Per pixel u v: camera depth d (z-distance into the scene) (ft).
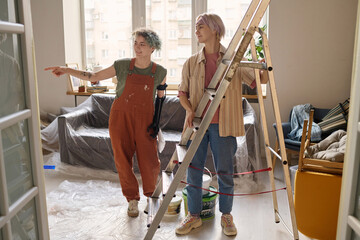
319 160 8.48
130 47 17.60
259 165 12.92
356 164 4.37
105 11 17.51
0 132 4.16
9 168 4.45
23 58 4.69
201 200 9.15
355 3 14.38
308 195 8.44
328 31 14.70
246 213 10.25
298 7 14.70
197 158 8.73
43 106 17.25
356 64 4.43
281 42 14.99
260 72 8.31
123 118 9.70
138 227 9.40
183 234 9.00
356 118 4.34
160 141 10.33
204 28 8.13
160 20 16.76
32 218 5.01
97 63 17.88
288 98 15.31
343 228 4.61
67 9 16.79
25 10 4.64
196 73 8.43
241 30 7.41
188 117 8.32
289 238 8.91
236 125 8.40
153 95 9.86
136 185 10.10
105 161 13.38
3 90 4.31
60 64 16.88
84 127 14.61
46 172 13.28
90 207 10.44
